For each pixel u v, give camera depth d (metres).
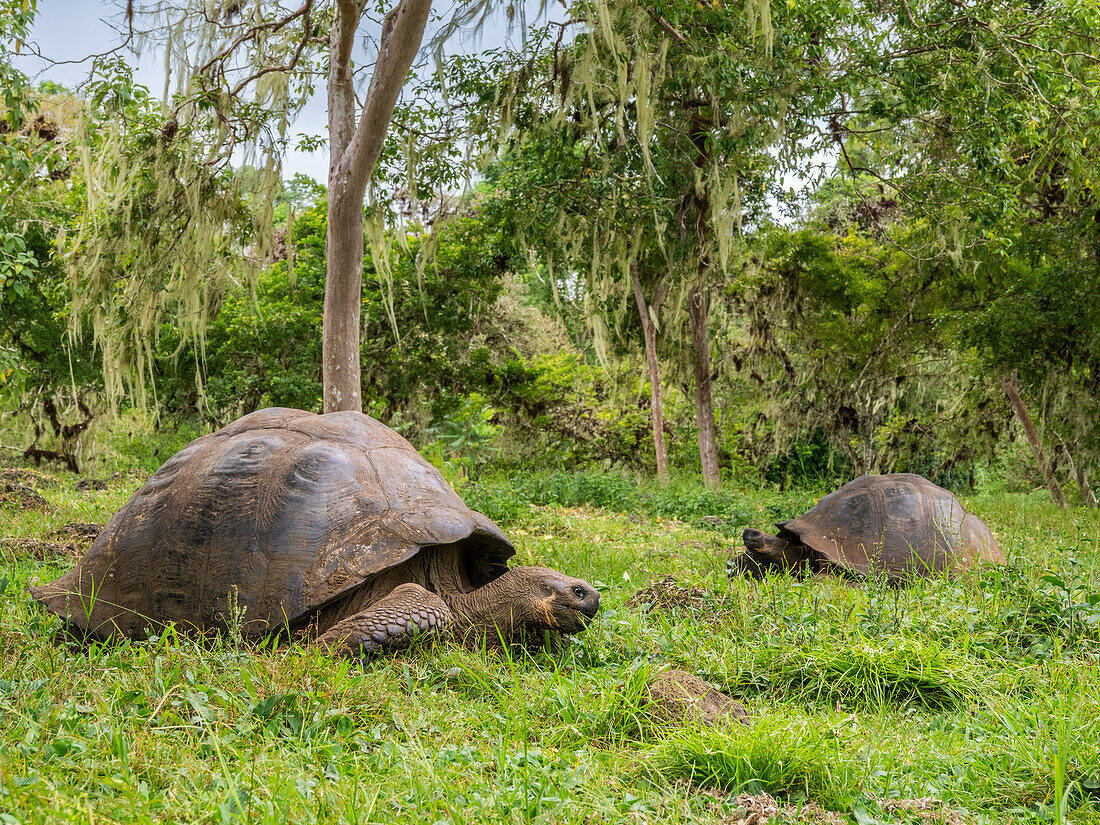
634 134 11.09
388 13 7.39
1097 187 11.89
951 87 10.50
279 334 16.88
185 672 3.08
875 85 10.95
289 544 3.86
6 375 8.12
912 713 3.48
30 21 6.73
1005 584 4.89
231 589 3.78
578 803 2.41
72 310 9.16
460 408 18.52
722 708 3.24
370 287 17.66
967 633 4.17
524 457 20.62
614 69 9.42
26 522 7.50
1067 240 12.89
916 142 12.88
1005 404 17.11
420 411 18.59
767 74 9.64
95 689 2.97
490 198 14.89
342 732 2.84
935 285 15.92
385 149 10.03
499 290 18.09
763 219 15.84
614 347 18.92
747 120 10.48
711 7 9.59
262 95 8.99
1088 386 13.57
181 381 17.09
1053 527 11.20
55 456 17.23
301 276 17.39
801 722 3.03
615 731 3.11
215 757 2.56
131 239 8.77
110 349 9.01
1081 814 2.50
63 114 9.19
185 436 18.23
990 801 2.62
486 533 4.39
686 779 2.69
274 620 3.70
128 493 9.88
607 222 10.88
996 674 3.72
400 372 17.64
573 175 11.01
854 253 17.34
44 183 14.10
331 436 4.46
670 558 7.35
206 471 4.20
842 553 5.99
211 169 8.73
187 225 8.70
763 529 10.61
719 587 5.07
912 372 17.67
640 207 10.70
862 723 3.30
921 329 16.48
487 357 18.75
